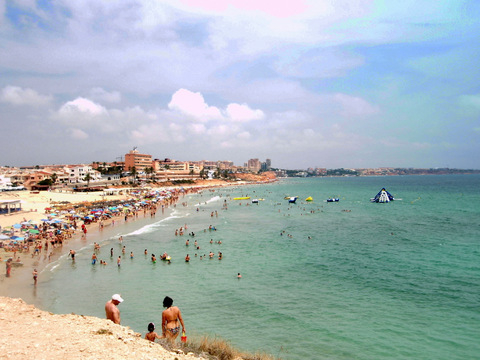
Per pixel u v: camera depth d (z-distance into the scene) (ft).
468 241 171.53
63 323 31.55
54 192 397.80
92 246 166.71
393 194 549.13
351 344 68.85
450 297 93.86
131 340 29.12
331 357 63.67
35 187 434.30
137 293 100.94
